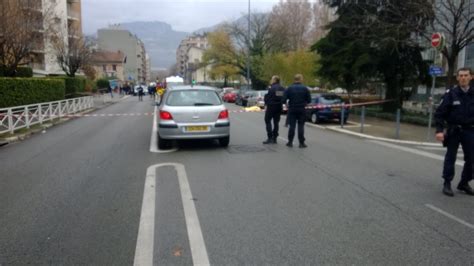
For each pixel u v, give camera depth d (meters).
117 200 5.99
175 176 7.48
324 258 4.05
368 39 21.20
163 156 9.58
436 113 6.43
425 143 12.13
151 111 27.34
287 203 5.82
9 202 5.93
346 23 22.70
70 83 35.00
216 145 11.28
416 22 18.86
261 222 5.05
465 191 6.43
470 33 16.33
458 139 6.30
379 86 32.28
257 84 55.50
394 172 7.94
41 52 34.09
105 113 25.33
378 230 4.80
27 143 12.07
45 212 5.46
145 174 7.66
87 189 6.63
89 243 4.43
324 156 9.67
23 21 22.91
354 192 6.43
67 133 14.59
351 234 4.68
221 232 4.72
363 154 10.06
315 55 35.28
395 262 3.98
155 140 12.42
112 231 4.77
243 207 5.63
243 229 4.81
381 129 15.95
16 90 19.75
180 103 10.49
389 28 19.44
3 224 5.02
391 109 22.84
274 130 11.72
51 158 9.48
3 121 13.69
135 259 4.04
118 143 11.84
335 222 5.06
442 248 4.31
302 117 10.98
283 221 5.08
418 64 22.55
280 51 51.94
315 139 12.88
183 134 10.34
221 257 4.07
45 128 16.09
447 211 5.52
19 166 8.55
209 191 6.45
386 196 6.22
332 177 7.45
